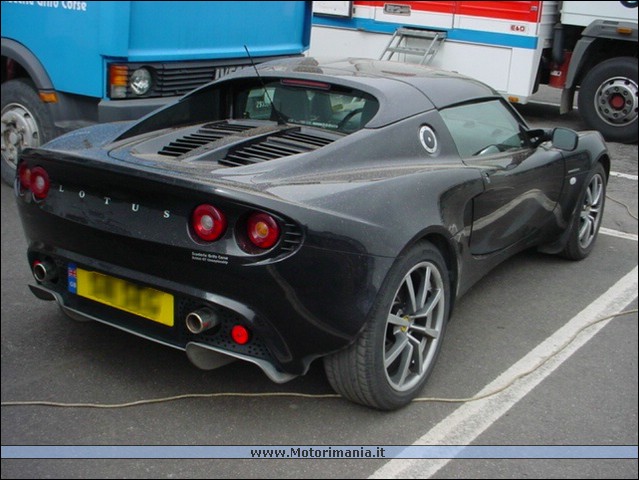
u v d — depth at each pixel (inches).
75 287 144.9
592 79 394.3
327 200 129.7
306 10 310.0
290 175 135.5
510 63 390.9
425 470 129.7
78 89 239.3
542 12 382.9
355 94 159.5
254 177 132.6
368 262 130.3
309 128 159.5
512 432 142.9
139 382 150.7
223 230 125.6
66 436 132.9
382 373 137.3
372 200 134.8
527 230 200.2
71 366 155.2
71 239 141.0
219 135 156.5
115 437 133.4
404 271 137.3
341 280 128.0
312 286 126.3
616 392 159.9
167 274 131.3
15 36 246.1
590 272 228.1
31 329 169.3
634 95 385.4
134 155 143.8
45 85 242.7
